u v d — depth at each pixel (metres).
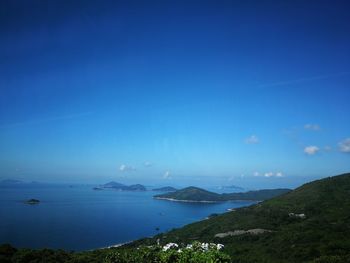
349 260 106.69
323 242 131.62
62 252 107.94
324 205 196.38
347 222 156.12
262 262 122.62
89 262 102.31
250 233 164.50
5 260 94.50
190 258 64.81
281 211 199.88
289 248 130.88
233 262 125.50
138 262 96.56
